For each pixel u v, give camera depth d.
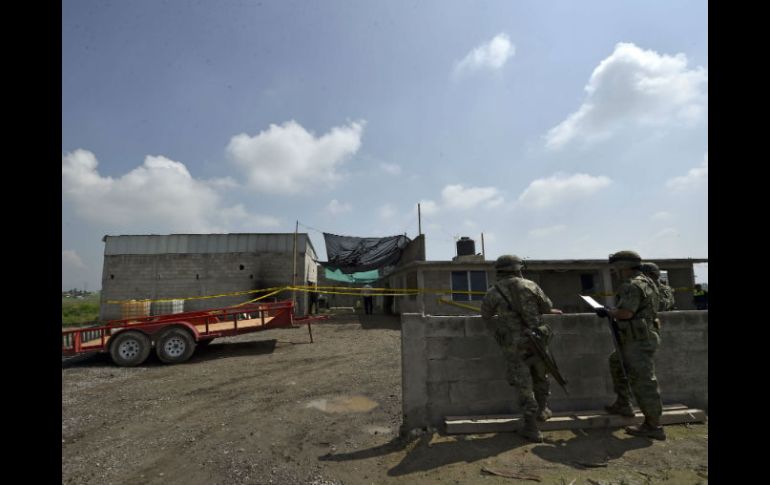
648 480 3.18
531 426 3.96
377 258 19.03
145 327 9.34
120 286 19.55
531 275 17.48
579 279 17.81
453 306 15.12
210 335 9.80
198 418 5.36
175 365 9.09
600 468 3.40
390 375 7.33
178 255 19.97
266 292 19.92
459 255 18.14
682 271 18.19
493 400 4.50
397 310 20.33
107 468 3.90
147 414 5.56
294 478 3.54
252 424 5.04
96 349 9.21
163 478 3.68
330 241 18.83
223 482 3.55
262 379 7.45
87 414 5.58
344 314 22.03
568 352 4.75
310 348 10.62
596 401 4.70
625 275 4.32
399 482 3.35
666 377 4.97
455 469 3.48
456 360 4.50
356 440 4.38
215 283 19.89
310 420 5.12
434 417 4.40
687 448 3.73
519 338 4.08
